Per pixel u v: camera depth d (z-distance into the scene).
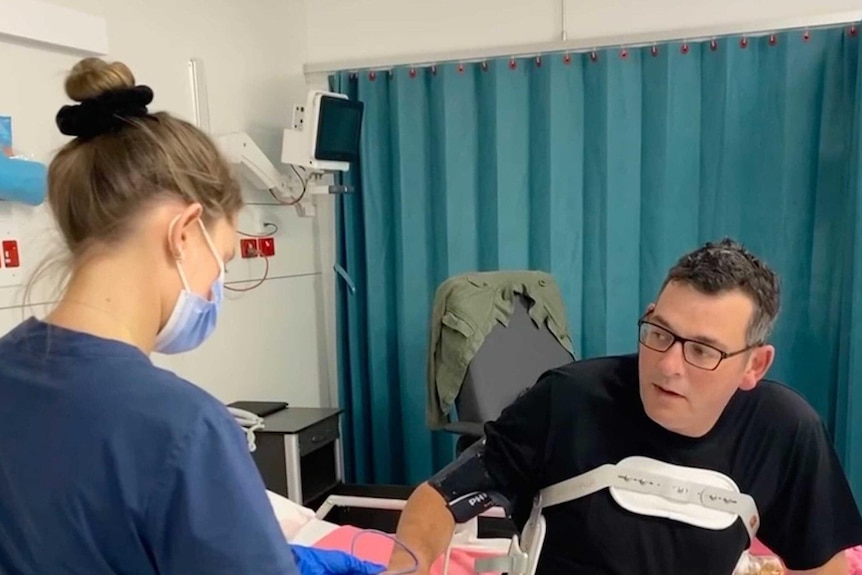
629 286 2.77
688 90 2.64
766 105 2.57
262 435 2.39
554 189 2.79
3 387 0.66
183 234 0.72
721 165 2.62
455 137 2.88
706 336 0.91
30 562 0.64
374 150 3.00
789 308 2.61
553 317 2.52
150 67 2.31
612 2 2.82
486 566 1.10
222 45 2.65
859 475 2.46
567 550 1.05
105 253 0.70
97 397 0.64
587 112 2.76
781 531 1.07
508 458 1.11
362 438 3.13
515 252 2.87
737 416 1.03
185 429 0.63
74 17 1.98
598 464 1.03
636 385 1.05
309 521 1.88
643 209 2.72
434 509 1.11
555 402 1.08
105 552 0.63
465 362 2.29
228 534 0.64
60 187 0.71
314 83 3.15
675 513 0.99
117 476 0.62
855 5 2.57
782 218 2.58
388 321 3.07
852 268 2.45
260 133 2.88
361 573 1.05
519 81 2.81
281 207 2.97
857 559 1.50
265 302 2.88
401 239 2.96
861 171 2.39
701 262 0.96
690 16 2.73
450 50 2.98
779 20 2.54
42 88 1.91
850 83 2.47
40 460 0.63
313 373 3.23
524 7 2.93
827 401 2.61
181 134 0.74
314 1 3.19
